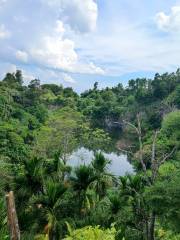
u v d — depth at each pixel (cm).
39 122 9375
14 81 15262
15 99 10869
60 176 2386
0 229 889
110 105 13738
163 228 1952
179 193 1631
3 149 5388
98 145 8694
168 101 10306
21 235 1239
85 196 2258
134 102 14050
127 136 10431
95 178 2291
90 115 13688
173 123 4366
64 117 8244
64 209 1978
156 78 14875
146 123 9325
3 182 2153
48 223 1789
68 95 15800
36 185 2072
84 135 8494
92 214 2152
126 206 2212
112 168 6525
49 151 5616
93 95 16588
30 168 2070
